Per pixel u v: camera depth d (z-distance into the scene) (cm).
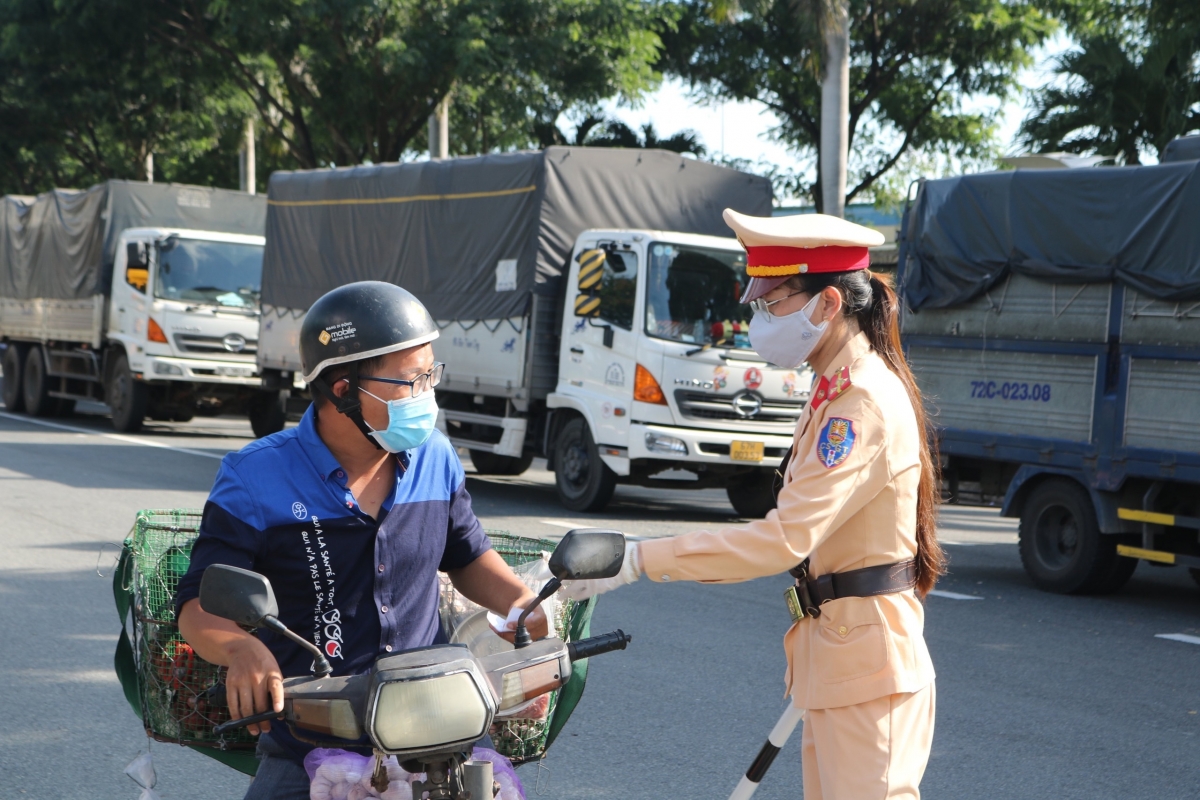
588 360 1206
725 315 1189
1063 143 2236
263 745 256
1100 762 523
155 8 2677
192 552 254
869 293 267
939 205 997
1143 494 879
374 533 255
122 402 1834
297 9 2383
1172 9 2133
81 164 3841
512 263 1270
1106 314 876
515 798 243
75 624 702
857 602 262
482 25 2353
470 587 282
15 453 1523
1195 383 820
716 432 1175
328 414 254
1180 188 827
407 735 208
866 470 255
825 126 1997
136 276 1775
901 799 261
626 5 2469
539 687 232
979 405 971
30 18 2731
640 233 1171
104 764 496
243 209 1959
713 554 248
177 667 275
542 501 1316
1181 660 710
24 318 2161
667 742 534
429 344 252
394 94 2580
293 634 220
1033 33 2714
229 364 1789
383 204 1485
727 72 2973
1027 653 716
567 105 2628
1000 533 1234
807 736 282
